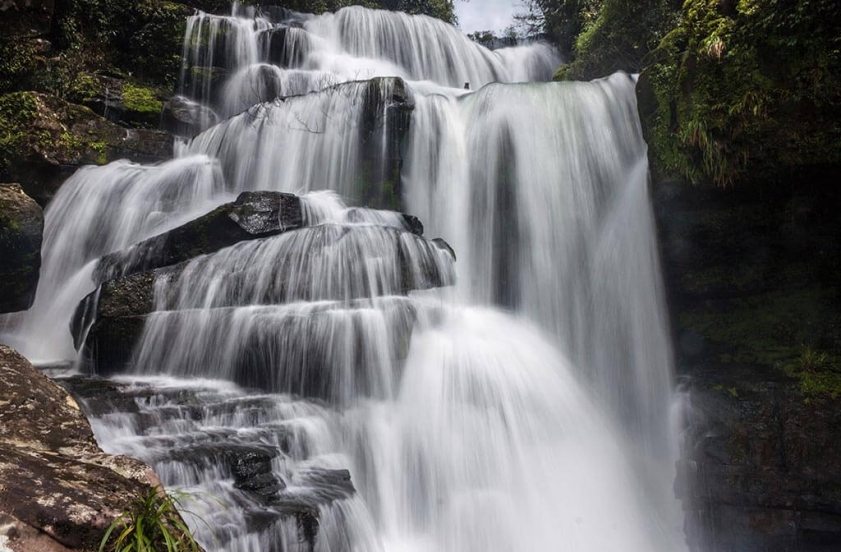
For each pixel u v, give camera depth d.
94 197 11.58
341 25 18.72
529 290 10.33
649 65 9.29
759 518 7.55
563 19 20.25
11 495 3.06
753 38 7.68
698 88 8.16
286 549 4.85
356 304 7.62
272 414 6.30
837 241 8.02
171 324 7.77
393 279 8.20
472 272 10.63
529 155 10.78
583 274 10.09
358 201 10.44
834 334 7.88
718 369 8.40
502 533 7.01
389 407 7.17
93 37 16.11
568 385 8.79
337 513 5.33
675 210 8.73
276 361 7.19
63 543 2.95
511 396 7.95
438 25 19.73
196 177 11.88
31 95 11.84
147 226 11.07
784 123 7.54
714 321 8.77
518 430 7.75
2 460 3.34
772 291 8.54
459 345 8.14
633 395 9.26
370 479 6.61
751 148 7.81
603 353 9.60
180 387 6.87
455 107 11.73
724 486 7.71
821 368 7.66
